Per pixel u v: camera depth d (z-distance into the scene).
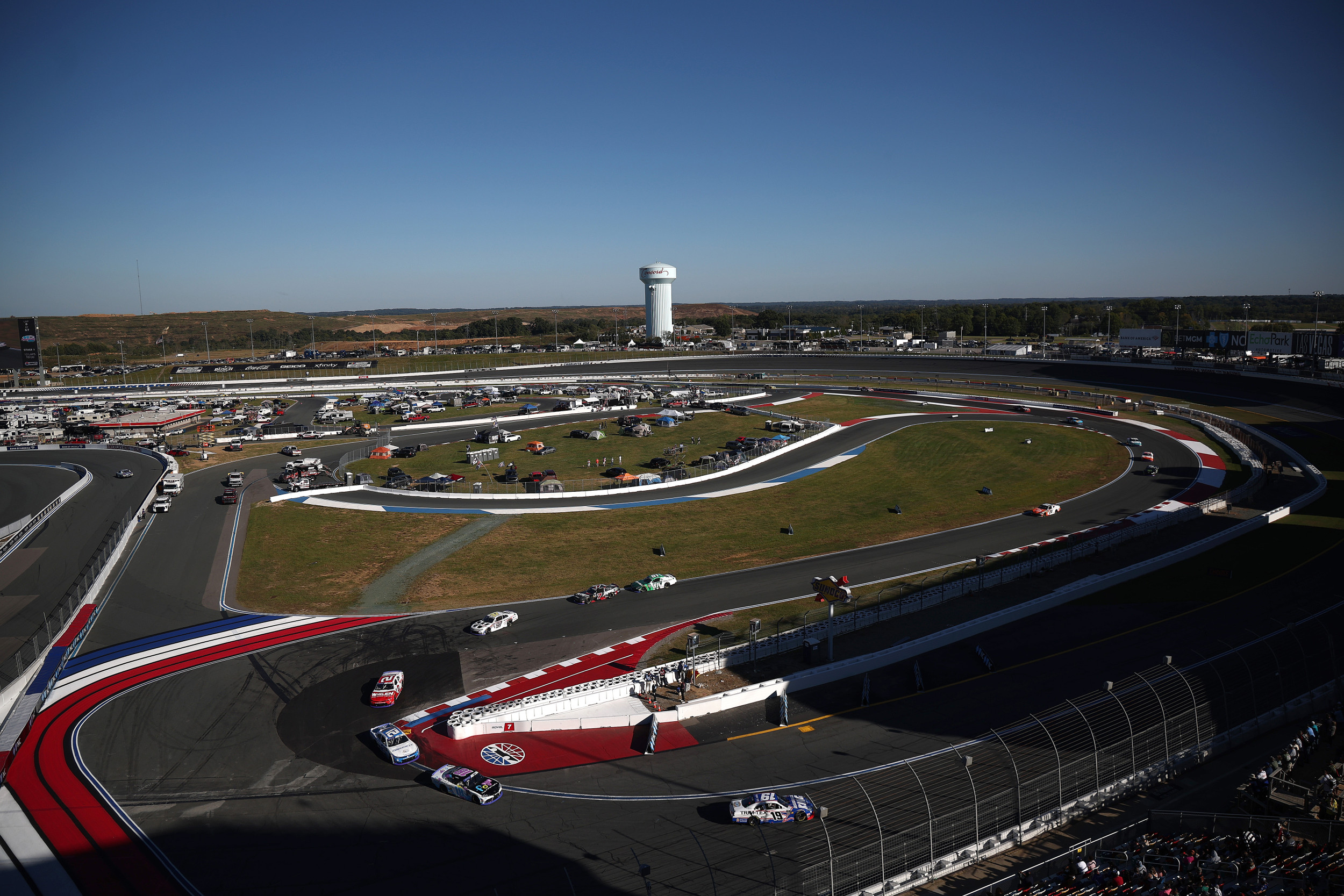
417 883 30.92
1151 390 153.25
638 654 52.00
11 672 50.81
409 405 153.38
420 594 63.84
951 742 40.28
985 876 30.97
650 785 37.50
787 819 34.41
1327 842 30.62
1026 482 93.06
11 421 135.88
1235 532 69.25
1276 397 135.50
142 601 62.50
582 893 30.19
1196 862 29.66
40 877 31.62
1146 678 45.28
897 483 95.00
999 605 56.94
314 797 36.81
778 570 67.31
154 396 181.75
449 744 41.50
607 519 82.38
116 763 40.03
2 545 76.19
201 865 32.16
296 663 51.44
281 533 78.25
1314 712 41.50
